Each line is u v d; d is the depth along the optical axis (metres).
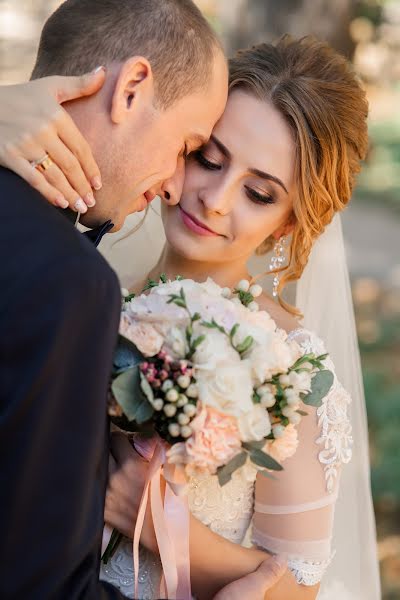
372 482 5.85
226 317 2.01
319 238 2.92
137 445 2.14
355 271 10.35
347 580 3.01
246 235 2.48
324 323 2.95
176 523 2.12
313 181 2.48
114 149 2.00
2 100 1.90
